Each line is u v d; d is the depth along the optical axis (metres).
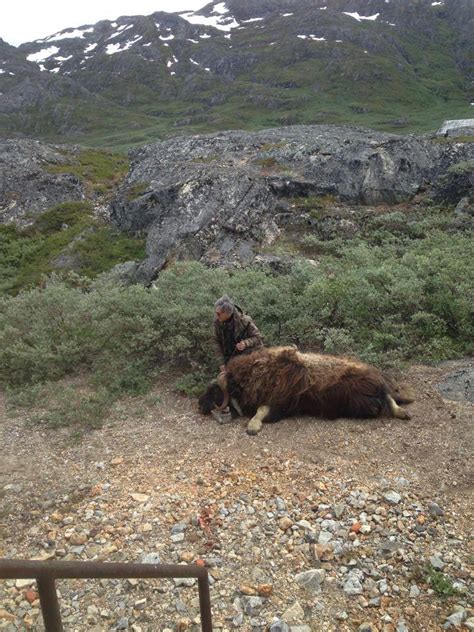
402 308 7.91
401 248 11.27
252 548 3.81
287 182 14.58
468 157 15.32
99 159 23.80
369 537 3.88
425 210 13.76
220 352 6.34
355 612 3.29
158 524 4.08
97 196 19.80
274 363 5.68
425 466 4.64
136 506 4.29
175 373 7.09
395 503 4.18
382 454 4.86
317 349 7.43
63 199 19.38
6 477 4.83
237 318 6.11
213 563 3.67
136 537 3.95
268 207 13.67
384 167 14.61
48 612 1.63
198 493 4.41
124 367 7.08
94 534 4.01
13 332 7.99
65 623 3.25
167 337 7.53
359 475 4.57
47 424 5.87
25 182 20.19
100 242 15.73
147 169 18.02
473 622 3.14
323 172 14.91
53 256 15.69
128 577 1.94
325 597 3.40
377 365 6.63
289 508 4.20
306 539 3.88
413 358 6.90
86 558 3.78
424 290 8.14
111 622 3.26
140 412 6.00
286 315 7.88
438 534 3.86
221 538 3.92
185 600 3.39
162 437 5.41
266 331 7.57
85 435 5.57
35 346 7.70
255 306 7.80
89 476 4.78
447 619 3.18
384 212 13.79
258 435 5.32
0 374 7.41
